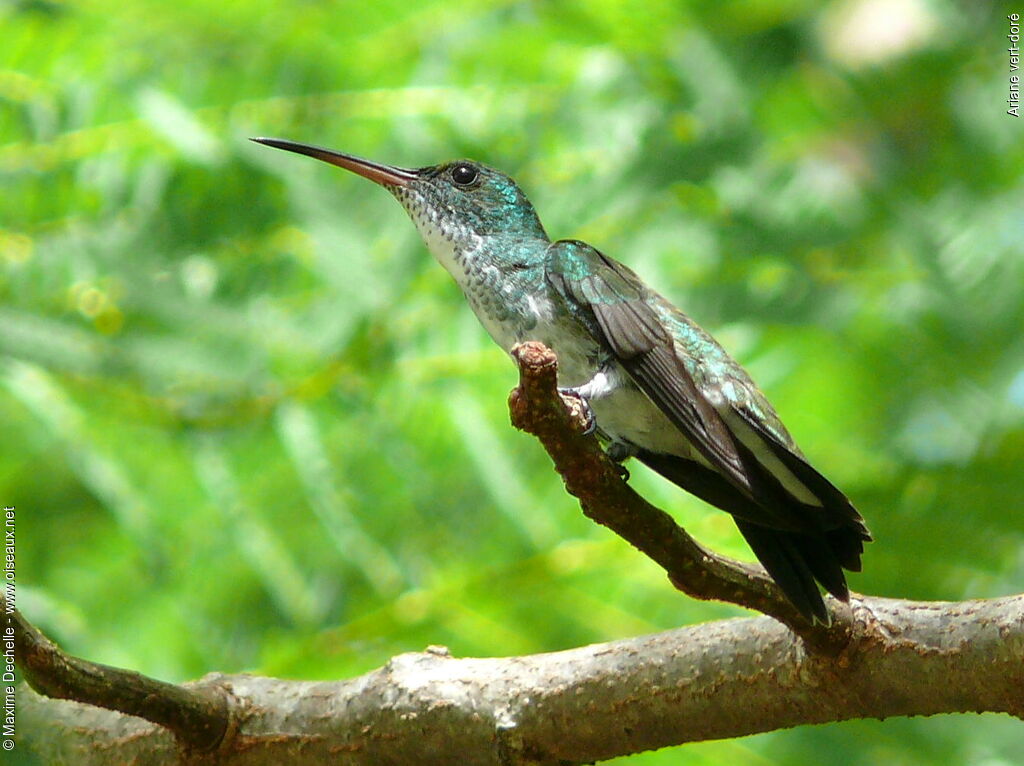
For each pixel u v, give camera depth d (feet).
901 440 37.86
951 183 43.62
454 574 33.45
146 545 33.14
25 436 35.96
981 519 28.25
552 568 32.73
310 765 21.33
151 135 36.65
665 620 32.55
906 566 28.53
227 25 38.58
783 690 19.72
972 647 18.51
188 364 34.60
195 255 36.17
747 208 38.88
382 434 34.94
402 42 39.58
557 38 40.16
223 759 21.42
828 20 44.11
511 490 32.91
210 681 21.89
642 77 40.52
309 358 35.09
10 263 35.37
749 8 41.83
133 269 35.45
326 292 35.96
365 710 21.22
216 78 38.65
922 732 32.35
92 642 32.35
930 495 28.55
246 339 35.12
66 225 36.40
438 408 34.88
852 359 39.50
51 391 34.01
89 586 35.09
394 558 33.73
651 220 38.86
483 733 20.84
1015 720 34.32
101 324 34.88
